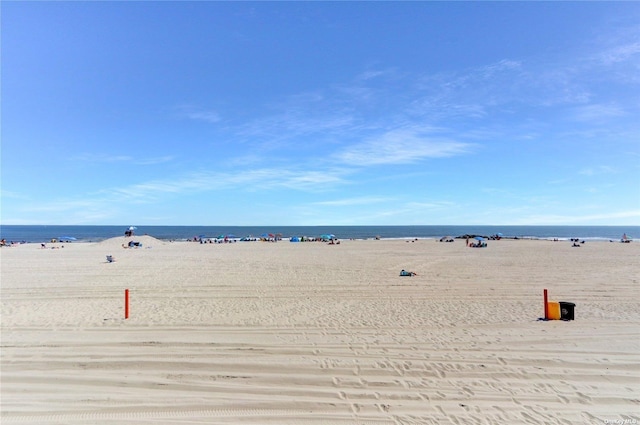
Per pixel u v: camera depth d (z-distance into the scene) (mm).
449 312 11047
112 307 11805
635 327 9383
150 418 5203
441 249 38812
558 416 5230
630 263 24531
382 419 5168
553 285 16047
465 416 5227
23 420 5129
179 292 14492
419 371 6699
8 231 130500
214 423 5078
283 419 5180
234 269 21828
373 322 9922
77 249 38812
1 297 13516
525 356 7363
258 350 7742
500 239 60406
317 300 12891
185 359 7254
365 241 57750
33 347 7906
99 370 6770
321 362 7098
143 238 48375
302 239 58062
